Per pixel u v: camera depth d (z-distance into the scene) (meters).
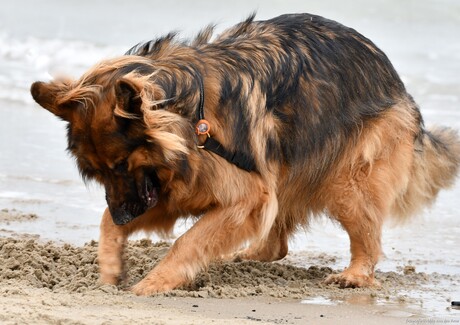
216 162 10.30
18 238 13.01
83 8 31.62
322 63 11.44
